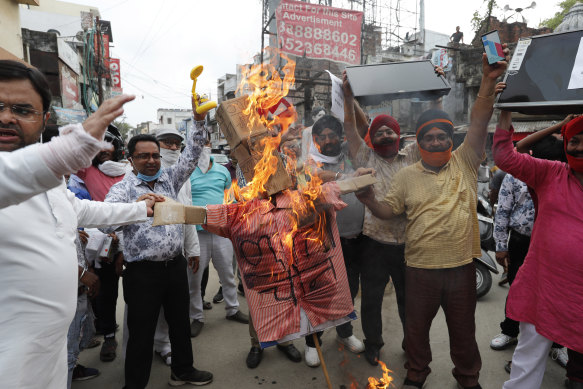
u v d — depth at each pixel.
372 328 2.39
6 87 1.09
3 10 7.14
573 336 1.62
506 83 1.59
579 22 6.43
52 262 1.18
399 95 2.08
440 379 2.35
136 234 2.14
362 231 2.35
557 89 1.45
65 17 18.42
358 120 2.41
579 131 1.59
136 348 2.14
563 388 2.25
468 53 7.33
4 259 1.09
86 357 2.87
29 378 1.15
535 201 1.86
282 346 2.78
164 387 2.45
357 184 1.79
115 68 18.95
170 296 2.31
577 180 1.67
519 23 10.91
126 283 2.18
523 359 1.84
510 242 2.63
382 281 2.34
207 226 1.66
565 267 1.62
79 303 2.09
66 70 12.80
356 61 8.63
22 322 1.12
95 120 0.86
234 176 4.11
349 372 2.37
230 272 3.33
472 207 1.96
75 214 1.36
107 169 2.82
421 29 13.31
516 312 1.84
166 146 3.13
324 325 1.73
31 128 1.15
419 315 2.01
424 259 1.95
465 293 1.96
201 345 2.96
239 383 2.44
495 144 1.84
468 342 2.03
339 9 8.41
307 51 8.27
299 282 1.71
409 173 2.01
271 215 1.70
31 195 0.87
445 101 6.03
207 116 2.20
